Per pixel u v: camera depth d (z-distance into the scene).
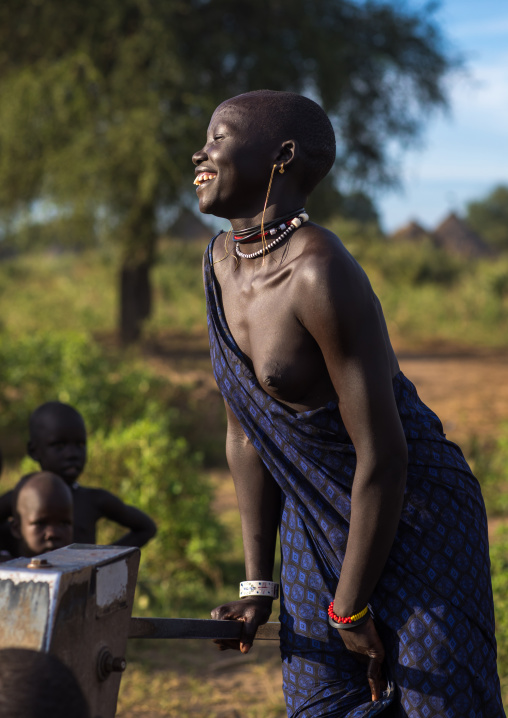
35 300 24.88
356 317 1.76
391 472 1.78
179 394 10.41
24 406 8.89
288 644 1.99
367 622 1.84
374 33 18.47
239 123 1.90
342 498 1.87
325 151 1.94
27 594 1.45
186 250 28.28
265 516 2.14
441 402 13.23
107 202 16.08
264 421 1.93
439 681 1.82
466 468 1.99
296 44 16.56
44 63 15.94
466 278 29.05
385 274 30.19
